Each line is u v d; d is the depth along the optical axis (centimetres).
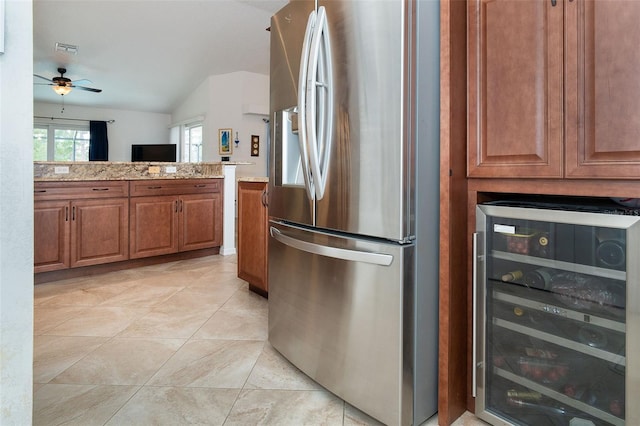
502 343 142
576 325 123
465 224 144
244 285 328
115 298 292
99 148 892
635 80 101
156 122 973
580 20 111
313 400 160
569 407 126
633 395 109
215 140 756
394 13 128
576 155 113
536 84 121
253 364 191
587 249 118
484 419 145
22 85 73
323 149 153
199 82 786
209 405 156
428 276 140
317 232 161
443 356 141
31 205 74
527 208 129
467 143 141
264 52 689
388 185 132
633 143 102
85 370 184
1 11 70
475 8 137
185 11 547
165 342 215
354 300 145
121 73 723
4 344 73
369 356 141
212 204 439
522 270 134
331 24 148
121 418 147
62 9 517
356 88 140
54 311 264
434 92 141
